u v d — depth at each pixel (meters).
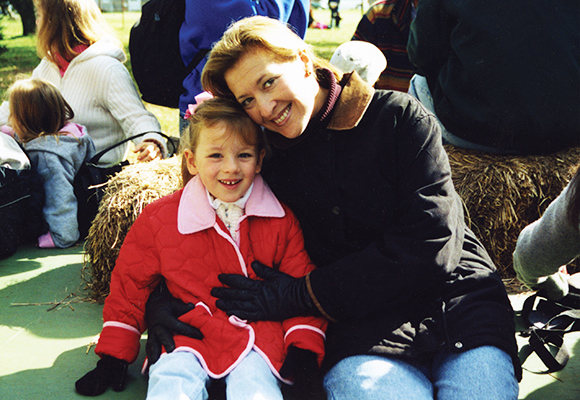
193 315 1.83
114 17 19.62
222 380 1.79
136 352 1.93
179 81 3.33
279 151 1.90
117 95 3.40
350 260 1.75
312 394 1.94
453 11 2.75
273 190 1.96
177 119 5.86
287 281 1.83
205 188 1.94
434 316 1.77
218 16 3.10
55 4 3.37
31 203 3.22
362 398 1.58
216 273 1.92
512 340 1.70
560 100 2.60
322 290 1.75
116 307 1.91
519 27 2.60
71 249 3.28
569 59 2.58
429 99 3.17
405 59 4.16
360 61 2.70
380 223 1.81
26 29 15.34
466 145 2.94
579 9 2.62
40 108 3.25
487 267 1.87
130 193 2.55
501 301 1.79
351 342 1.72
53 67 3.58
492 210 2.71
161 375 1.66
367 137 1.78
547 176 2.70
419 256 1.68
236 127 1.81
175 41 3.26
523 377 2.02
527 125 2.65
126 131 3.42
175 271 1.90
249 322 1.82
